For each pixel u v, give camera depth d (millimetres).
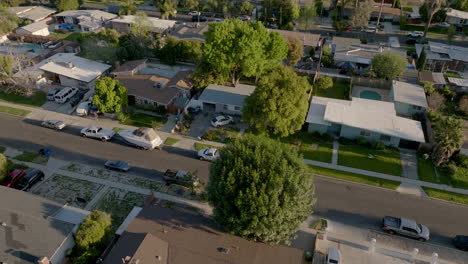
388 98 75562
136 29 92125
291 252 36656
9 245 35562
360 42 96062
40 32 100438
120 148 57531
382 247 41719
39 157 54688
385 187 50812
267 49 69625
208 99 66562
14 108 67438
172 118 65438
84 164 53656
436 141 54281
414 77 79188
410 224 42625
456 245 41594
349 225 44594
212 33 66375
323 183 51281
